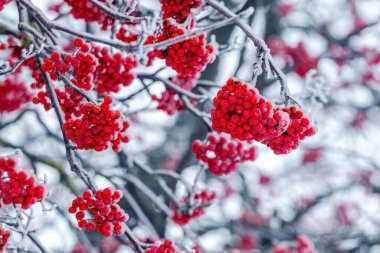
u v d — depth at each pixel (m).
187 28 1.17
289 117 1.05
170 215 1.59
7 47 1.32
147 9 1.32
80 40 1.15
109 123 1.09
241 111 1.03
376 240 2.50
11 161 1.06
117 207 1.12
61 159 2.05
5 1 1.20
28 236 1.26
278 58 2.29
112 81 1.27
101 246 2.22
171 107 1.46
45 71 1.17
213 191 1.51
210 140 1.38
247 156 1.39
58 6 1.65
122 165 1.65
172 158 2.55
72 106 1.21
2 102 1.57
